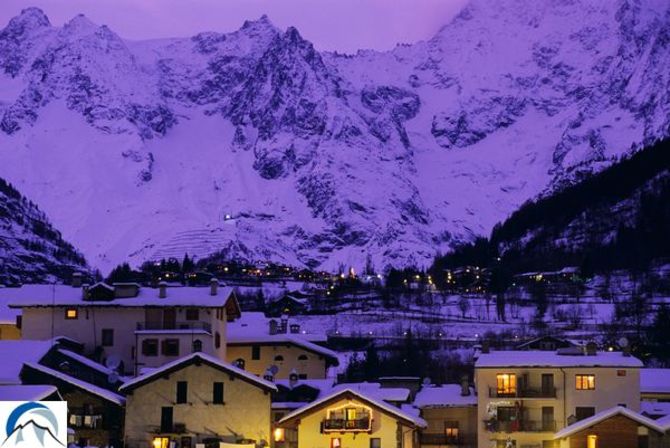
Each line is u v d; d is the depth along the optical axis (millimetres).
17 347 161250
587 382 159625
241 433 144250
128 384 145125
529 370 160625
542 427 159250
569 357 163875
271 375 166500
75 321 183625
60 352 160625
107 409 145250
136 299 185250
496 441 159125
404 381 170875
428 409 162250
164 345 179250
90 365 159625
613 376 159500
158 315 183375
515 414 159625
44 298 185625
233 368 145500
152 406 145000
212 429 144375
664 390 171875
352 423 144375
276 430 146625
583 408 159125
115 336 182750
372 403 144750
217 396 145000
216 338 185000
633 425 138750
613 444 138625
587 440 139000
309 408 145500
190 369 145750
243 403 144750
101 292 186000
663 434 138125
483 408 160250
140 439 144500
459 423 162000
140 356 179125
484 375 161125
